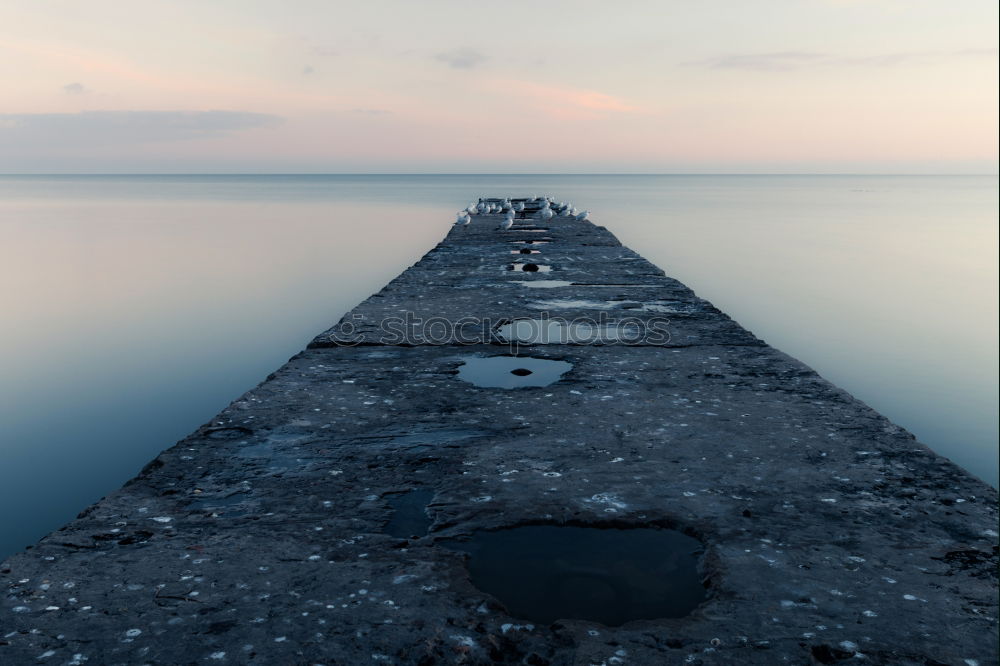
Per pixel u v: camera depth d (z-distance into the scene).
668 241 23.55
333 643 2.17
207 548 2.74
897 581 2.50
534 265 11.66
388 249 20.94
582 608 2.41
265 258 18.92
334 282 15.38
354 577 2.54
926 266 17.70
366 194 62.62
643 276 10.62
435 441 3.91
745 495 3.20
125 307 12.54
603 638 2.21
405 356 5.85
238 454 3.72
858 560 2.64
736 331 6.76
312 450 3.78
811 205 47.06
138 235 24.95
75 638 2.18
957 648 2.14
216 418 4.25
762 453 3.69
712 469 3.49
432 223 29.88
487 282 9.99
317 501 3.17
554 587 2.53
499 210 26.81
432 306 8.10
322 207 41.66
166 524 2.95
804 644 2.17
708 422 4.18
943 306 12.82
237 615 2.30
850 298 13.59
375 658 2.10
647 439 3.91
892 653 2.12
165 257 19.00
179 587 2.46
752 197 61.03
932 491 3.23
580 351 6.00
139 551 2.72
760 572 2.56
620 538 2.86
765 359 5.69
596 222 31.33
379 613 2.33
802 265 17.88
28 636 2.18
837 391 4.79
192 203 47.00
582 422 4.20
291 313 12.26
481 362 5.66
